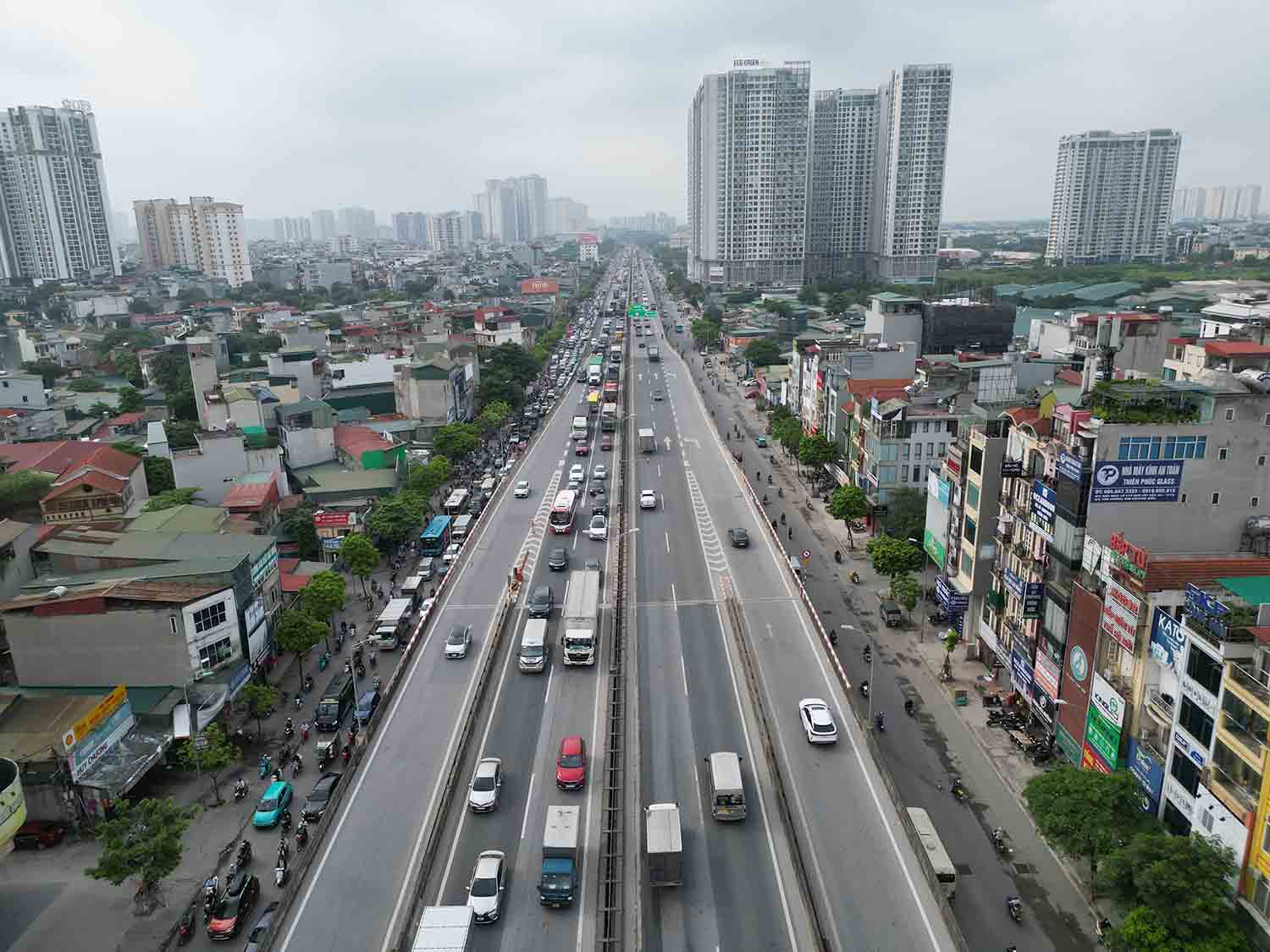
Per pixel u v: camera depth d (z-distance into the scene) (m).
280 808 62.44
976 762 67.88
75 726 62.50
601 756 66.25
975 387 118.00
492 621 90.00
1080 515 62.69
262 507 109.25
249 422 149.50
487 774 61.62
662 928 49.12
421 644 85.25
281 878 55.75
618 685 76.38
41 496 108.94
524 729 70.25
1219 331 140.50
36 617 71.75
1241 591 51.12
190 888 56.38
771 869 53.94
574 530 117.06
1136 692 55.28
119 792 61.88
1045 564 68.25
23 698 69.81
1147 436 60.62
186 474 123.25
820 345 151.38
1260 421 60.97
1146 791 54.12
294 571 98.38
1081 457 62.16
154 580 75.31
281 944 48.62
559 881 51.28
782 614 91.38
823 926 49.09
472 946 48.06
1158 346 127.38
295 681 82.50
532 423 180.50
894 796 60.16
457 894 52.22
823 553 110.50
